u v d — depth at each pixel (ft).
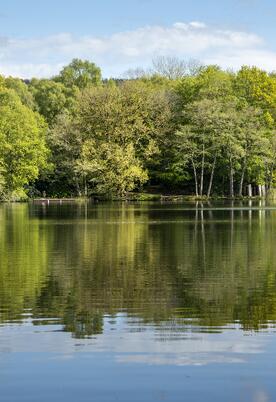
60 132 334.44
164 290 65.62
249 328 49.73
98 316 54.08
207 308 56.90
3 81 391.04
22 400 35.68
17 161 308.40
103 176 318.65
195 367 40.52
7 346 44.93
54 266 82.53
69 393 36.60
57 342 45.91
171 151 333.21
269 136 329.93
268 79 351.46
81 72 462.60
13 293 64.08
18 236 123.95
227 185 347.77
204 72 366.02
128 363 41.27
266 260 87.76
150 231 134.41
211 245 106.52
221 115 314.96
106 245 107.24
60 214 201.87
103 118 327.47
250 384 37.73
